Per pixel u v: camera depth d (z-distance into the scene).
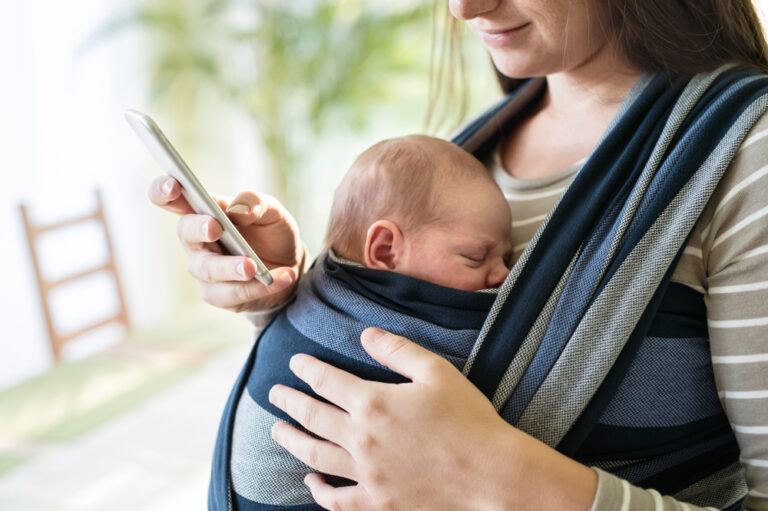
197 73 4.16
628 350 0.68
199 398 2.46
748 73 0.74
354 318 0.74
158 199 0.74
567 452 0.69
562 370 0.68
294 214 3.93
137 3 3.87
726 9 0.77
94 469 2.08
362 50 3.60
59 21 3.51
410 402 0.63
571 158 0.87
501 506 0.60
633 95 0.78
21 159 3.37
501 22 0.77
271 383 0.76
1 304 3.26
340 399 0.66
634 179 0.72
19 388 2.54
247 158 4.66
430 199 0.79
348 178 0.85
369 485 0.64
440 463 0.61
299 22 3.62
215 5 3.84
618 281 0.68
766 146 0.66
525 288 0.71
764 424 0.65
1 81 3.29
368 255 0.80
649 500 0.61
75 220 2.99
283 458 0.74
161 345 2.89
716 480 0.77
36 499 1.94
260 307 0.88
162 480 2.04
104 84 3.74
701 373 0.73
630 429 0.71
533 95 0.96
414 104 4.19
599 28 0.79
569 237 0.71
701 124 0.69
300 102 3.81
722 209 0.68
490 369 0.69
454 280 0.78
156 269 4.09
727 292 0.67
